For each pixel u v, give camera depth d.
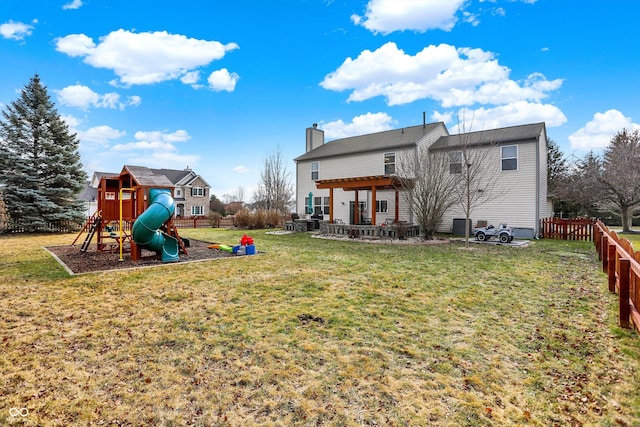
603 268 7.56
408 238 14.63
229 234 17.94
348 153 20.61
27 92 19.36
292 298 5.40
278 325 4.22
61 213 19.50
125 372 3.09
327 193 22.11
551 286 6.23
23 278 6.76
